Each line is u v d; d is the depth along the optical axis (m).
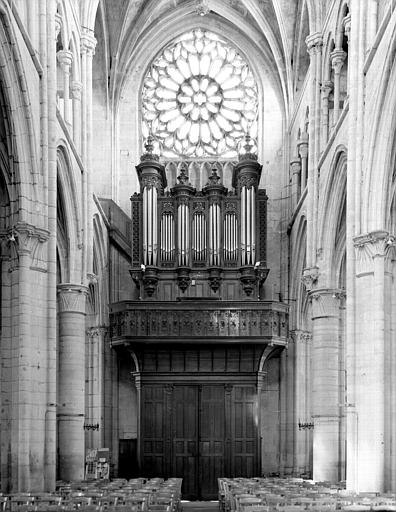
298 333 38.56
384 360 21.55
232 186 40.81
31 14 23.12
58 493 19.03
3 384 21.28
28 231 21.69
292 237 39.09
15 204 21.80
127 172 42.00
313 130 31.19
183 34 43.81
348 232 23.11
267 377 39.41
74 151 28.09
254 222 38.03
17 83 21.22
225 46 43.72
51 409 22.38
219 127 43.16
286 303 40.03
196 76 43.69
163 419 36.94
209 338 35.84
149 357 37.09
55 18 24.81
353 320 22.59
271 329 36.03
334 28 28.98
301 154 36.69
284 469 38.50
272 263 40.59
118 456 38.16
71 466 27.69
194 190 38.66
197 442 36.78
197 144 43.03
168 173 42.59
